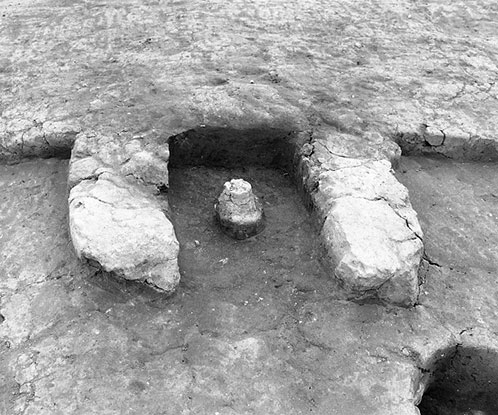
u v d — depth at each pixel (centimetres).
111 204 187
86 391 162
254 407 162
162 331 175
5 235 196
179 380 166
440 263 198
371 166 207
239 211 198
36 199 207
